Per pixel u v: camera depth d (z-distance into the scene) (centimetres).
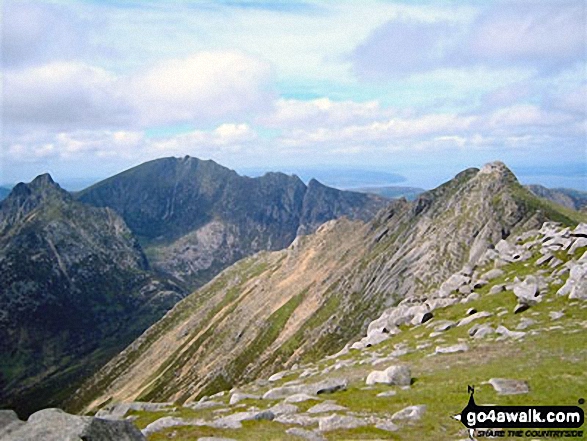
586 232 8069
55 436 2283
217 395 6694
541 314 6219
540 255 8538
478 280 8694
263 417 3900
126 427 2484
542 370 4303
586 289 6269
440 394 4131
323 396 4619
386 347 7156
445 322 7194
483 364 4884
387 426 3497
